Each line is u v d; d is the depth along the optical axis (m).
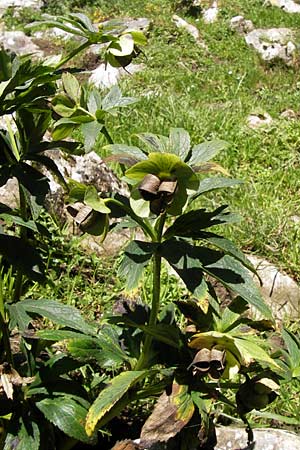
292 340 0.79
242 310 0.79
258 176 2.08
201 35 4.35
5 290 1.12
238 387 0.77
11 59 0.75
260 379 0.74
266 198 1.86
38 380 0.76
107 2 5.35
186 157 0.73
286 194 1.96
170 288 1.27
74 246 1.32
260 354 0.70
